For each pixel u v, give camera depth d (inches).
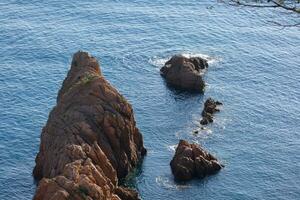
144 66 4077.3
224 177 2903.5
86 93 2965.1
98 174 2490.2
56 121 2910.9
